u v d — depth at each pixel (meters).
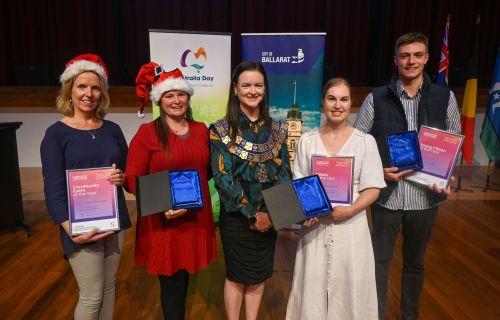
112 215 1.57
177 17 6.34
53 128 1.55
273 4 6.39
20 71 5.91
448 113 1.88
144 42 6.41
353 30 6.54
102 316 1.76
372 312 1.71
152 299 2.48
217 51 3.37
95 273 1.60
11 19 6.10
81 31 6.17
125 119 5.47
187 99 1.73
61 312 2.33
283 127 1.83
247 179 1.71
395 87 1.89
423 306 2.39
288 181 1.76
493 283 2.68
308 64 3.29
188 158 1.68
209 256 1.81
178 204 1.57
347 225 1.65
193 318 2.28
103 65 1.70
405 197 1.87
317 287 1.70
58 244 3.32
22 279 2.72
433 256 3.10
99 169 1.55
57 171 1.53
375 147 1.66
